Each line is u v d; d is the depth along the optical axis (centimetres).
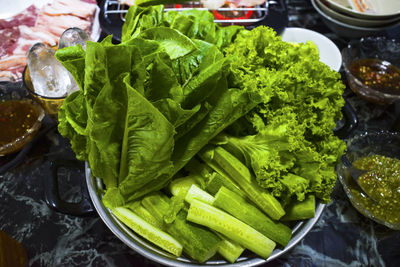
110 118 62
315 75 82
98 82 59
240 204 73
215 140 79
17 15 137
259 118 77
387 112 118
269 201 72
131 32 85
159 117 59
